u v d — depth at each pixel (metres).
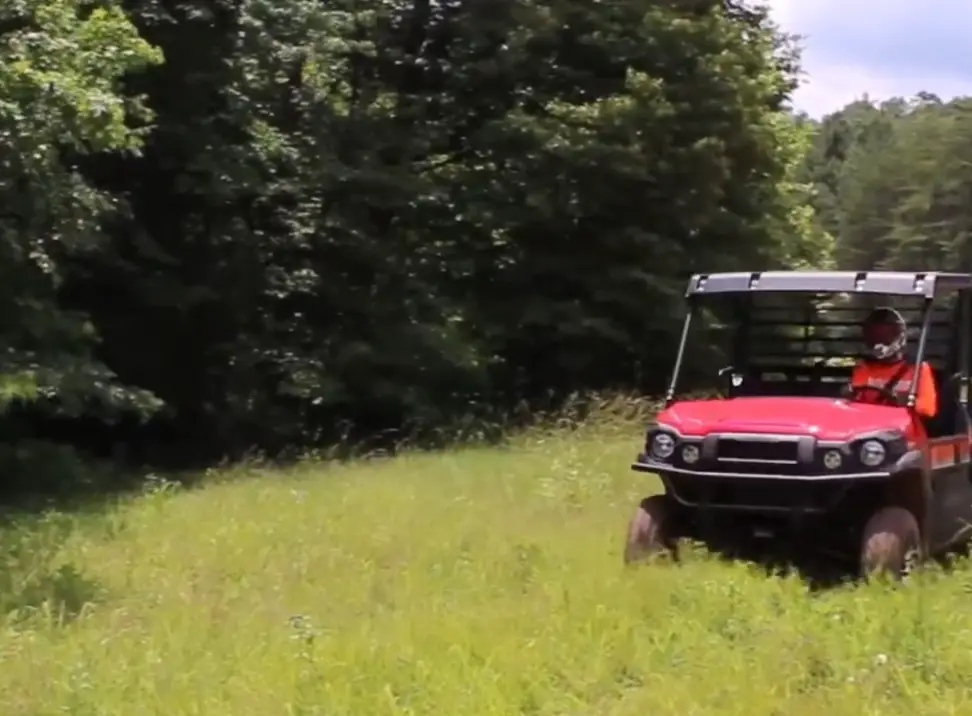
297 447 20.67
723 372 11.17
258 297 21.00
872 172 96.81
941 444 9.95
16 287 16.14
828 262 31.22
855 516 9.62
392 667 7.37
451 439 20.39
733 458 9.43
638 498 13.54
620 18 23.03
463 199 22.81
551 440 18.89
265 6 18.94
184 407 20.88
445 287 23.25
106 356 20.23
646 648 7.67
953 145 85.56
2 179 14.20
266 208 21.08
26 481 16.34
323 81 22.91
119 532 12.52
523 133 22.53
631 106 22.09
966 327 10.54
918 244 86.38
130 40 14.95
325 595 9.48
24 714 6.97
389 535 11.70
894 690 6.96
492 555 10.56
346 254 21.69
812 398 10.32
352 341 21.27
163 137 18.58
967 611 8.37
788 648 7.62
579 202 22.61
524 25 22.89
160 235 20.02
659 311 22.81
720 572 9.26
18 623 8.85
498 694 6.88
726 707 6.69
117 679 7.39
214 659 7.77
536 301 23.11
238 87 19.41
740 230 24.11
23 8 13.95
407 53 23.73
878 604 8.41
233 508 13.67
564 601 8.70
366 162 21.66
